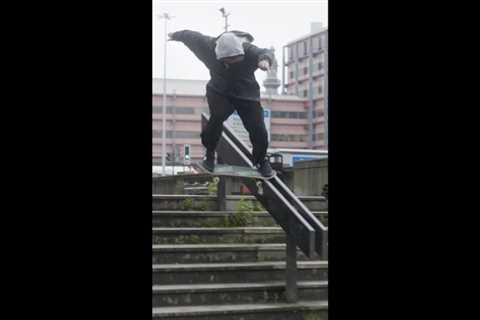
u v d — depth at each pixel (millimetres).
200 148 71000
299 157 21328
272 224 7562
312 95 82062
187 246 6535
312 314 6051
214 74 6109
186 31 6082
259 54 5961
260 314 5895
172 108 71250
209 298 6004
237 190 9344
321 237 6043
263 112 6242
